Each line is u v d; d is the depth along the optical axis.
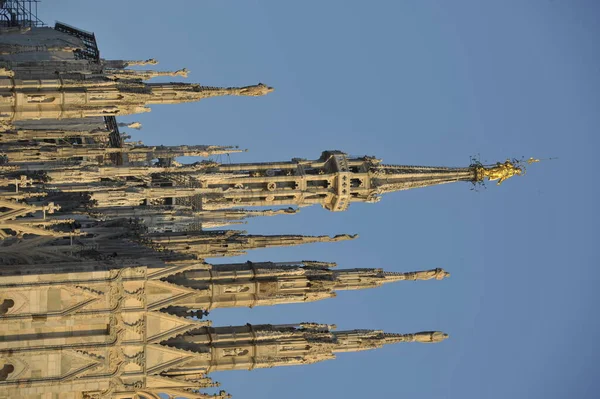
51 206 70.31
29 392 65.94
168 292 68.44
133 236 81.25
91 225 82.62
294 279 74.44
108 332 67.31
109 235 79.25
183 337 71.56
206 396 70.50
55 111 80.12
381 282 76.88
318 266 76.56
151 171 101.00
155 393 69.38
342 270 76.56
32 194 70.44
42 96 79.25
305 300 74.75
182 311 71.25
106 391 68.00
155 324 68.25
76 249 70.88
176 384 69.62
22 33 137.88
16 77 79.25
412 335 75.94
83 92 80.25
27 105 79.12
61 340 66.38
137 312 67.69
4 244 69.25
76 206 87.56
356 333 75.00
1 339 65.50
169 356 69.19
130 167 101.31
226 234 89.06
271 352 72.62
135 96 81.81
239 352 72.25
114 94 81.06
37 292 65.38
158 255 72.81
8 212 69.12
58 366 66.44
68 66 93.19
